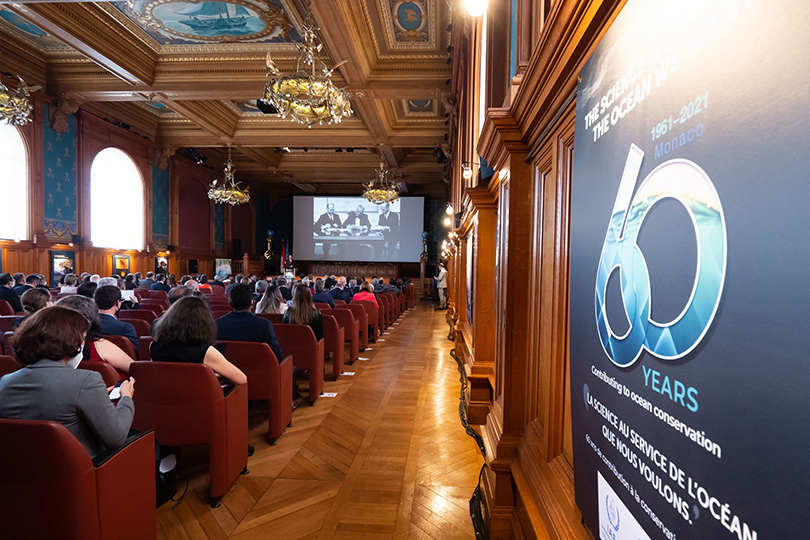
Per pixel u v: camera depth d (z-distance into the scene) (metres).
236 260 19.16
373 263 22.02
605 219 0.92
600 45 0.96
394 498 2.36
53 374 1.52
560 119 1.38
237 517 2.18
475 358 3.43
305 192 23.61
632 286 0.78
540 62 1.34
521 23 2.00
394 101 11.97
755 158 0.46
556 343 1.40
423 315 12.45
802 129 0.40
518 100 1.64
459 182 7.88
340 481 2.55
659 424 0.68
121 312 4.58
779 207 0.43
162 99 10.41
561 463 1.33
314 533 2.05
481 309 3.40
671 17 0.65
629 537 0.79
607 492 0.90
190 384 2.18
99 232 12.55
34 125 10.16
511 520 1.86
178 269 15.70
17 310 5.45
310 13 7.14
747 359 0.48
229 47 9.05
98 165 12.48
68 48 9.48
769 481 0.44
